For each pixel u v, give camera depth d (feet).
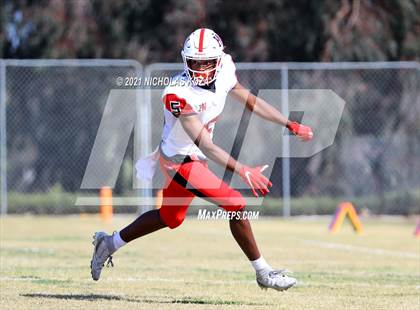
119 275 84.99
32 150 215.31
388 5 246.47
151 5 260.01
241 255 109.19
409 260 105.91
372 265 99.35
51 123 215.10
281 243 131.23
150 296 69.67
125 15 258.37
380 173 210.59
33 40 260.01
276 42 252.21
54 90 215.92
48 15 255.50
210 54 61.93
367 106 214.07
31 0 262.47
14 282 77.05
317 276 87.10
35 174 215.31
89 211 196.44
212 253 111.86
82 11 257.55
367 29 243.19
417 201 200.13
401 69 213.87
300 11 250.57
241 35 251.80
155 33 260.42
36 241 127.65
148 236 142.00
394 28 246.68
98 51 257.34
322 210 192.95
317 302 67.77
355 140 211.00
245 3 254.27
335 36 241.55
